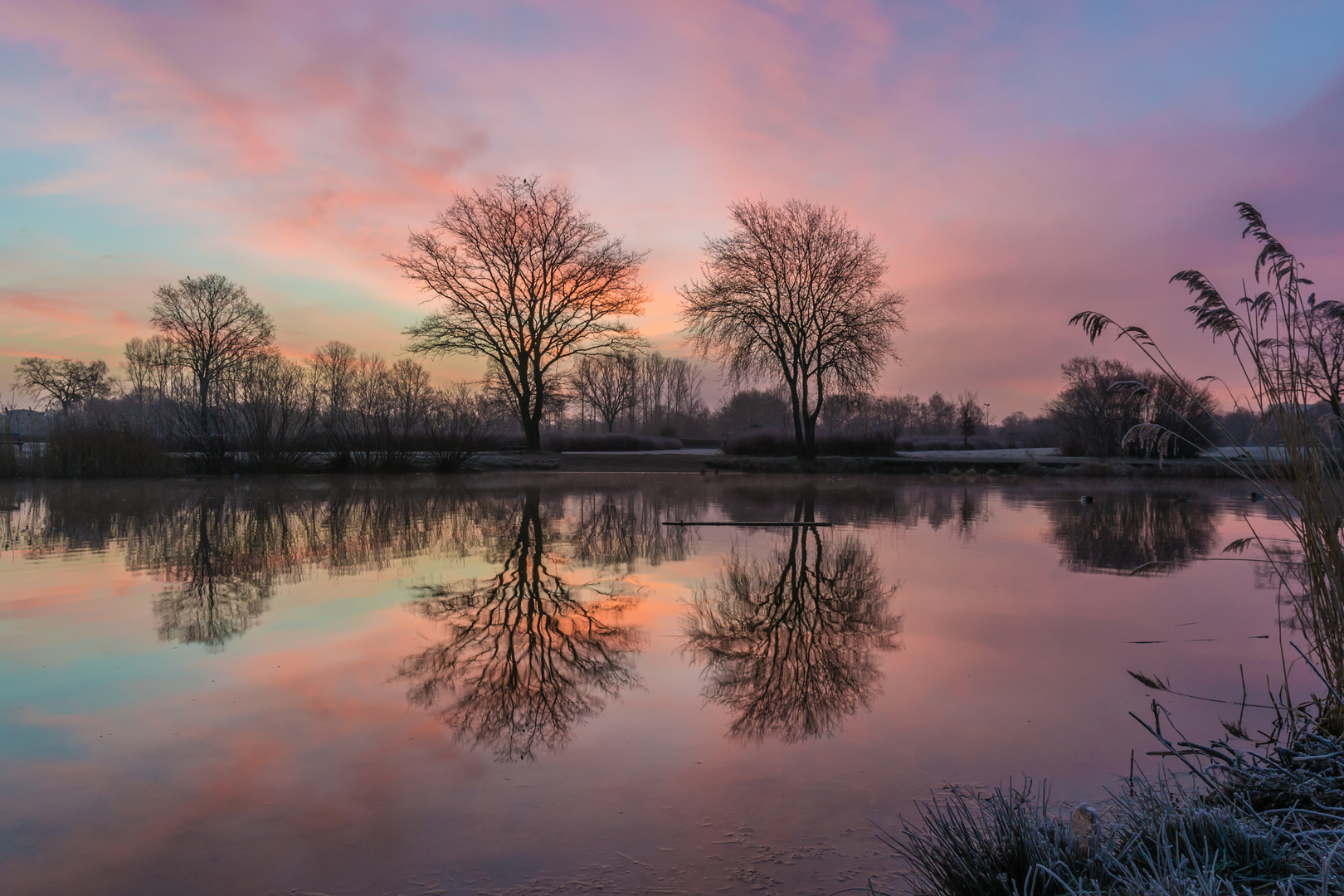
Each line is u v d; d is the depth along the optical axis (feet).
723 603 23.29
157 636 19.10
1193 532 40.73
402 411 95.71
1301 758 10.69
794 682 16.02
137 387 172.76
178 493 62.03
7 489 64.44
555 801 10.87
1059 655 17.98
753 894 8.59
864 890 8.63
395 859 9.37
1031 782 11.39
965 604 23.30
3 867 9.16
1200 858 8.44
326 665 16.88
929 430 247.50
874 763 12.14
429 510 50.08
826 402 112.57
